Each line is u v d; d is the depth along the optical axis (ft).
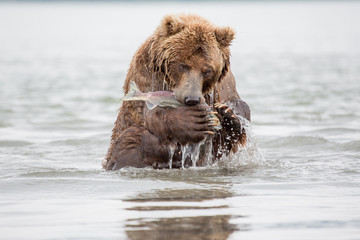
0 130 57.31
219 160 39.73
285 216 25.14
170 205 27.04
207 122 35.06
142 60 38.58
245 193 29.86
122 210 26.14
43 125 59.98
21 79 95.91
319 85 85.20
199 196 29.09
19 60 128.88
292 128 56.49
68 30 277.23
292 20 369.30
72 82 93.25
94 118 63.98
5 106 70.23
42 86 88.02
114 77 99.86
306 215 25.31
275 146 47.70
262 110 66.54
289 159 41.86
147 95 34.86
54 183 32.48
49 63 122.93
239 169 37.58
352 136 51.34
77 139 51.37
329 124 58.23
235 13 506.48
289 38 199.11
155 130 36.29
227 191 30.40
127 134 38.45
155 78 38.06
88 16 517.14
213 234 22.38
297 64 115.24
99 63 123.03
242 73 100.63
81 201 28.14
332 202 27.81
